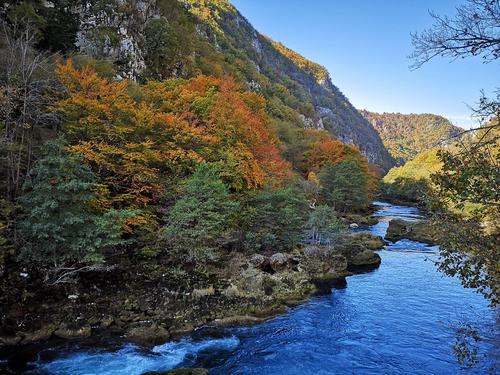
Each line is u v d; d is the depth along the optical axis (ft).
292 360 42.65
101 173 72.74
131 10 155.02
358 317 55.62
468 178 22.67
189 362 41.22
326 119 622.95
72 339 43.68
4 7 102.73
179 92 110.11
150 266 64.13
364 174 220.43
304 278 71.72
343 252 90.63
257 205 87.76
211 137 91.86
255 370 40.37
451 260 24.86
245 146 102.27
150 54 166.20
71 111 68.95
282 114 327.88
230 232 79.41
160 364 40.29
